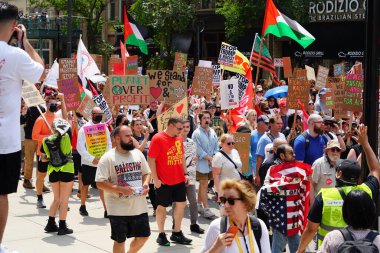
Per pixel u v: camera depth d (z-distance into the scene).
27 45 4.35
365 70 6.53
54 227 10.12
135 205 7.67
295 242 7.77
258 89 19.78
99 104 12.98
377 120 6.48
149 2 35.31
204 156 11.45
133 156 7.75
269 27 14.77
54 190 9.97
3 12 4.13
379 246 4.56
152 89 13.01
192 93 14.68
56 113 13.45
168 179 9.44
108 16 46.31
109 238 9.81
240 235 4.72
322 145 9.55
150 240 9.84
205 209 11.55
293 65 33.50
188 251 9.27
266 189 7.70
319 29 32.28
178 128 9.37
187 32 37.62
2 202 4.29
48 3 44.53
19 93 4.22
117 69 17.73
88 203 12.55
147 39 39.59
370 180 5.82
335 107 12.91
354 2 30.75
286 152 7.73
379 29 6.46
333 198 5.82
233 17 31.75
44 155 10.23
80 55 15.88
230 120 13.30
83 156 11.03
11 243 9.38
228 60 15.68
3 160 4.19
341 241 4.60
